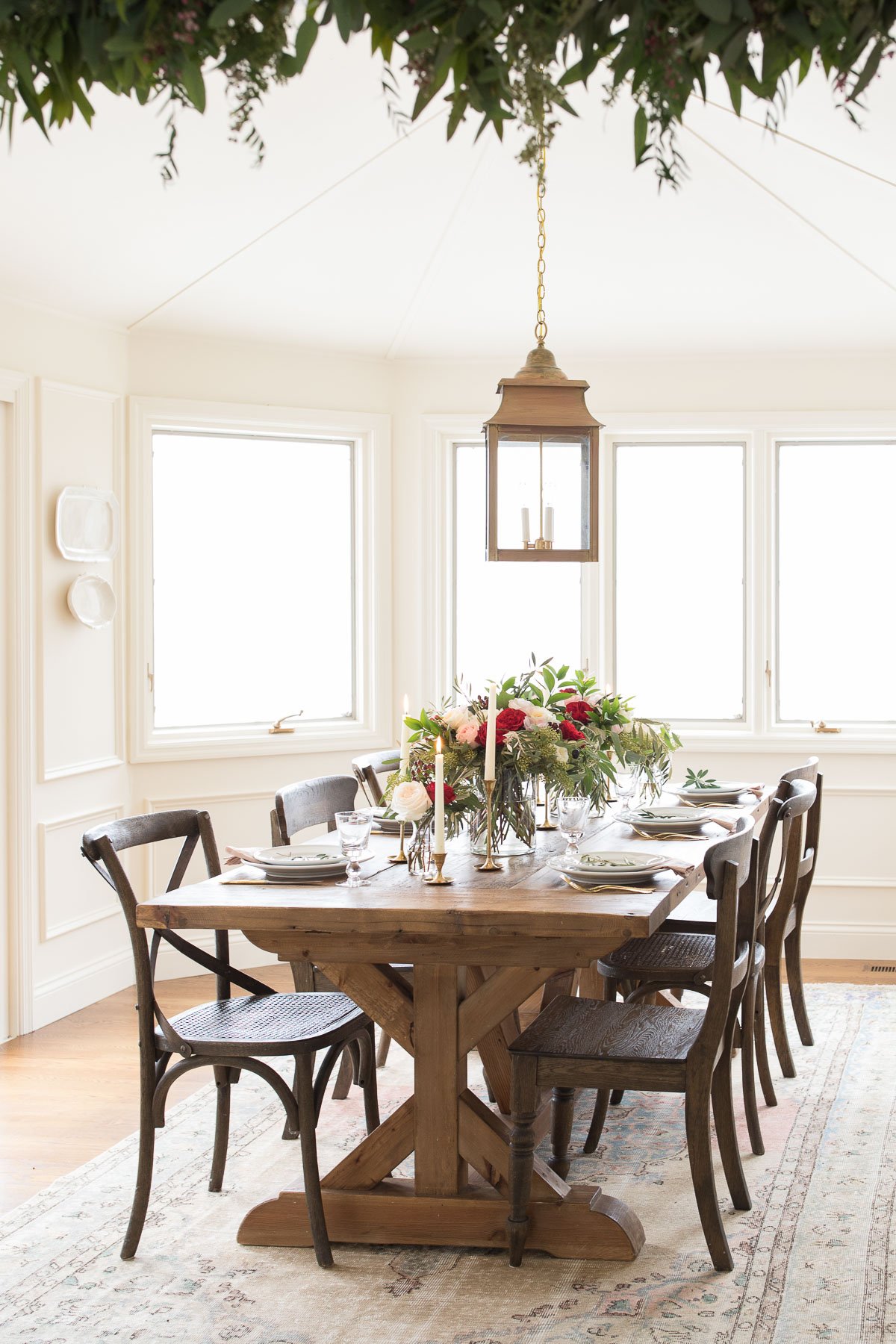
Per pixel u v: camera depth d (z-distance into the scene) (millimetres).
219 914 2732
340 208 4418
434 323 5324
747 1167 3316
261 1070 2812
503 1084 3475
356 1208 2900
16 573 4582
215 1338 2498
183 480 5461
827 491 5750
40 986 4711
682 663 5820
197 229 4371
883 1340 2436
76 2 1613
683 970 3396
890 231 4516
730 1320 2518
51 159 3766
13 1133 3652
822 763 5645
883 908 5609
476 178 4348
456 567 5820
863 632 5754
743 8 1532
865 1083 3967
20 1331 2537
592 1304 2598
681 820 3646
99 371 5031
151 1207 3121
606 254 4789
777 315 5230
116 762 5145
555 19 1571
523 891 2838
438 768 2945
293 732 5582
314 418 5543
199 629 5516
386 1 1603
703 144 4184
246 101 1632
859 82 1590
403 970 3750
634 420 5648
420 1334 2494
